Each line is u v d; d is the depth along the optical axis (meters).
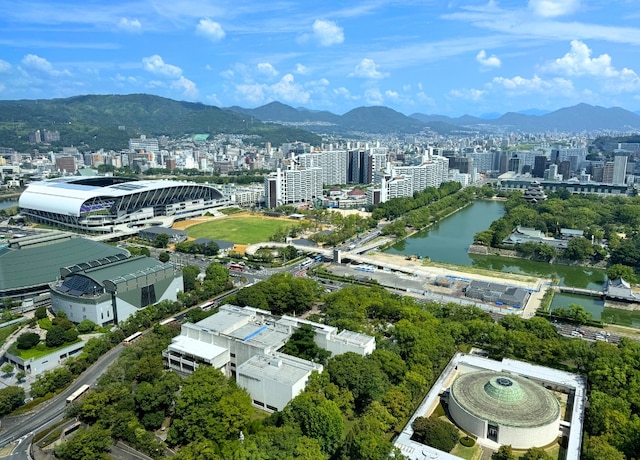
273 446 172.25
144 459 186.88
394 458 165.50
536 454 173.38
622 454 170.88
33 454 191.38
